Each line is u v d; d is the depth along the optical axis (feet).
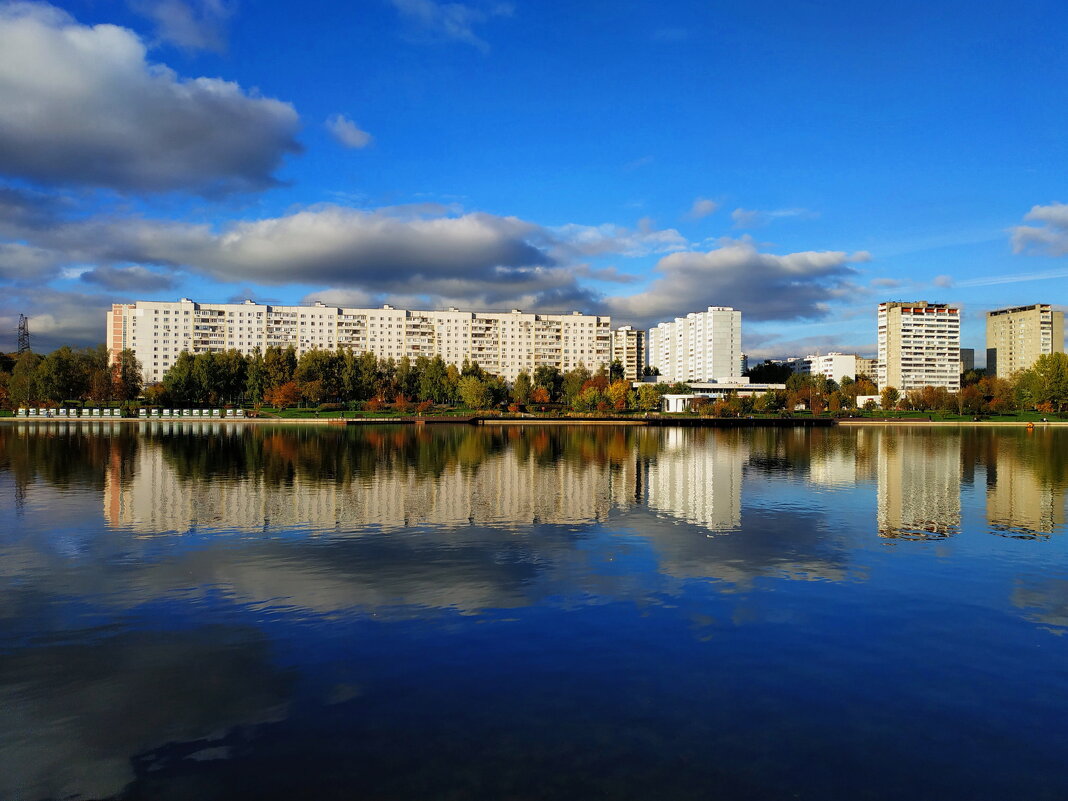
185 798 29.37
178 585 58.95
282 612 51.96
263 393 530.68
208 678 40.60
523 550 72.38
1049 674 41.78
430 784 30.25
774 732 34.73
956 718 36.37
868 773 31.37
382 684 39.78
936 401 606.14
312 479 132.77
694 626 49.37
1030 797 29.66
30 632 47.85
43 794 29.73
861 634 48.03
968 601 55.67
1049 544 77.30
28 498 106.52
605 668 42.06
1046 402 535.60
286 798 29.32
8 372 566.77
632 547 74.28
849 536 81.30
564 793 29.58
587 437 304.91
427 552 71.31
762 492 120.98
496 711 36.60
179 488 118.52
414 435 304.91
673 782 30.45
